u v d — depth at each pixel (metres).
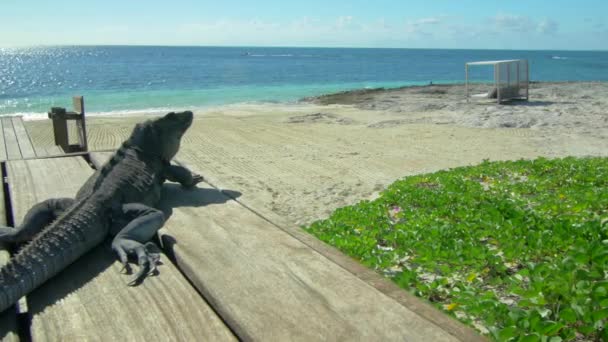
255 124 21.38
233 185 11.16
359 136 17.91
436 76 68.44
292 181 11.55
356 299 2.45
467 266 5.57
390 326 2.20
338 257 3.01
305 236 3.39
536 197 8.35
